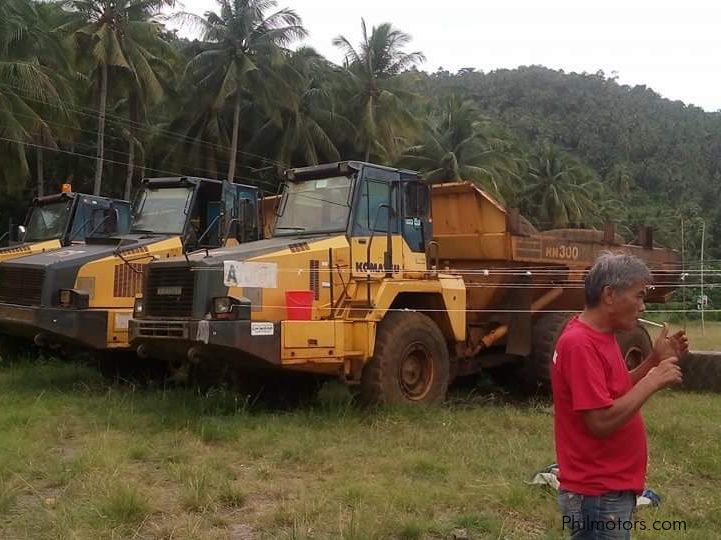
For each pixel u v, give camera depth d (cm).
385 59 3962
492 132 4919
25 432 715
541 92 12162
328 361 801
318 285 827
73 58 3219
